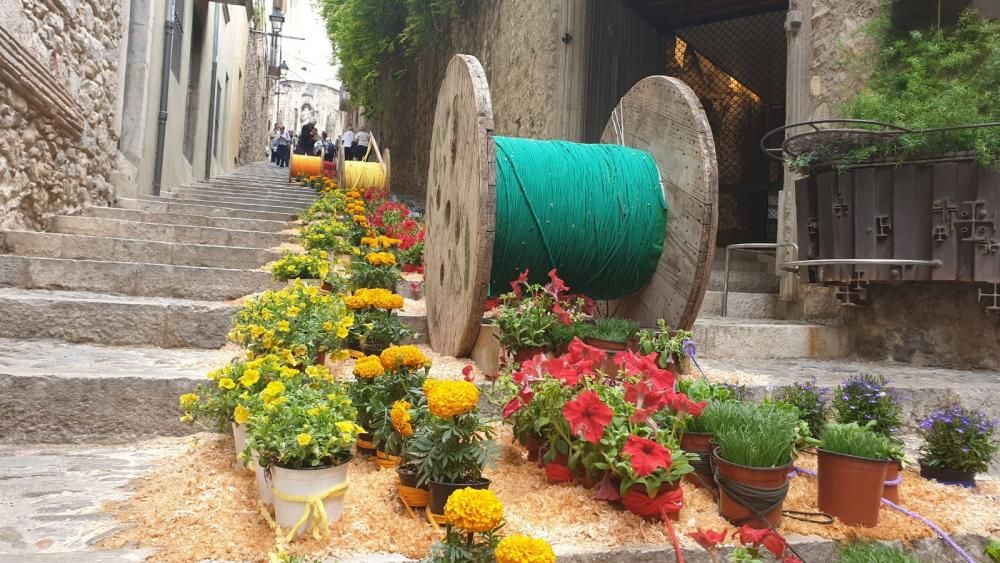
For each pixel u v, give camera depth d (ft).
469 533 6.11
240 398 8.18
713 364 15.76
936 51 16.75
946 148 15.57
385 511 7.55
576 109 29.48
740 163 34.96
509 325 11.74
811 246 17.97
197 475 8.32
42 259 16.34
